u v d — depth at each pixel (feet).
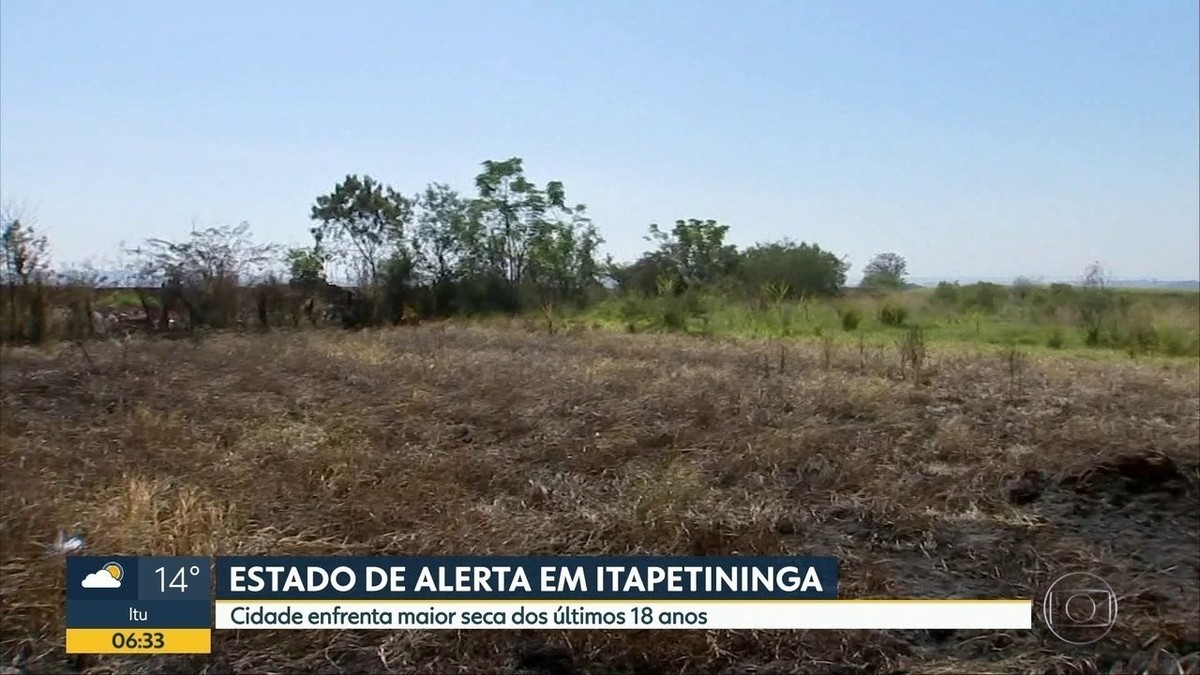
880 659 11.82
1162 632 12.40
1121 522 16.89
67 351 36.37
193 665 11.53
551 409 24.59
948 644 12.28
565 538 14.75
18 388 27.76
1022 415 24.53
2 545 13.93
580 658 11.82
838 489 18.34
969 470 19.31
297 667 11.52
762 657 11.90
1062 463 19.24
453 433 22.31
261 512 15.89
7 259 43.91
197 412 23.91
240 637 12.11
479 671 11.45
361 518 15.65
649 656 11.84
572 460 19.88
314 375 30.40
